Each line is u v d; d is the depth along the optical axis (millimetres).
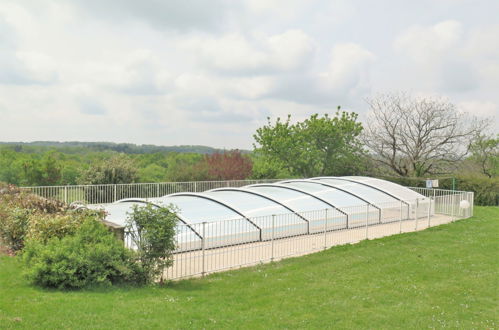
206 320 7602
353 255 14109
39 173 30672
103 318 7129
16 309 7238
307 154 41188
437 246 15672
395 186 26391
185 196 19062
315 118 41625
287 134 41938
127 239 11039
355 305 9047
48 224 10828
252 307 8773
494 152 40281
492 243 16219
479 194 31656
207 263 12688
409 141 39375
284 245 15289
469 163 40469
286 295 9648
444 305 9180
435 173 39594
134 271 9594
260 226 15695
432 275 11648
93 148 76688
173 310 7922
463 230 19156
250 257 13555
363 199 22016
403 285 10641
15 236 11711
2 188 18672
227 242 14531
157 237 9586
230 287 10273
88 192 24203
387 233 18453
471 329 7848
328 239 16719
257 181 33594
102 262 9219
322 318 8180
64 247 9219
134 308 7758
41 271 8594
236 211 16734
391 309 8828
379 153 39969
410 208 22188
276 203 18859
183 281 10711
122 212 15453
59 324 6746
